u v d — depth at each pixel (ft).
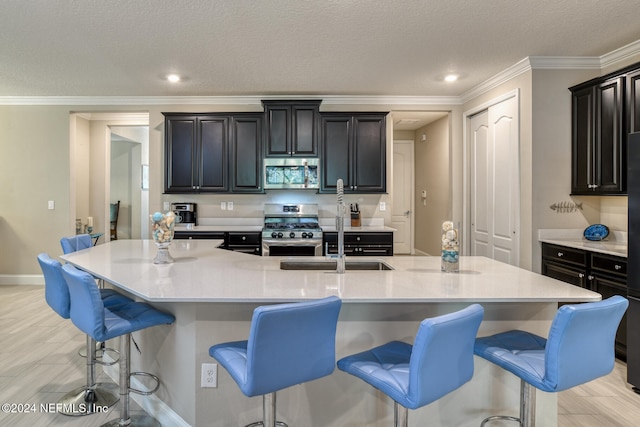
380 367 5.25
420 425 6.49
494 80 14.32
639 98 10.16
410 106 17.08
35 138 17.24
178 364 6.81
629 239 8.46
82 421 7.29
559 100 12.56
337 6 9.09
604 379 9.11
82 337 11.41
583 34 10.66
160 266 8.18
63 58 12.28
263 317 4.51
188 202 17.48
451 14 9.47
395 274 7.49
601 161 11.38
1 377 8.98
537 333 6.70
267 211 17.22
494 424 6.54
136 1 8.83
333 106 17.02
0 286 17.12
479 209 15.92
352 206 17.61
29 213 17.42
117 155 26.30
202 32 10.43
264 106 16.16
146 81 14.67
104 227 20.99
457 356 4.81
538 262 12.62
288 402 6.44
